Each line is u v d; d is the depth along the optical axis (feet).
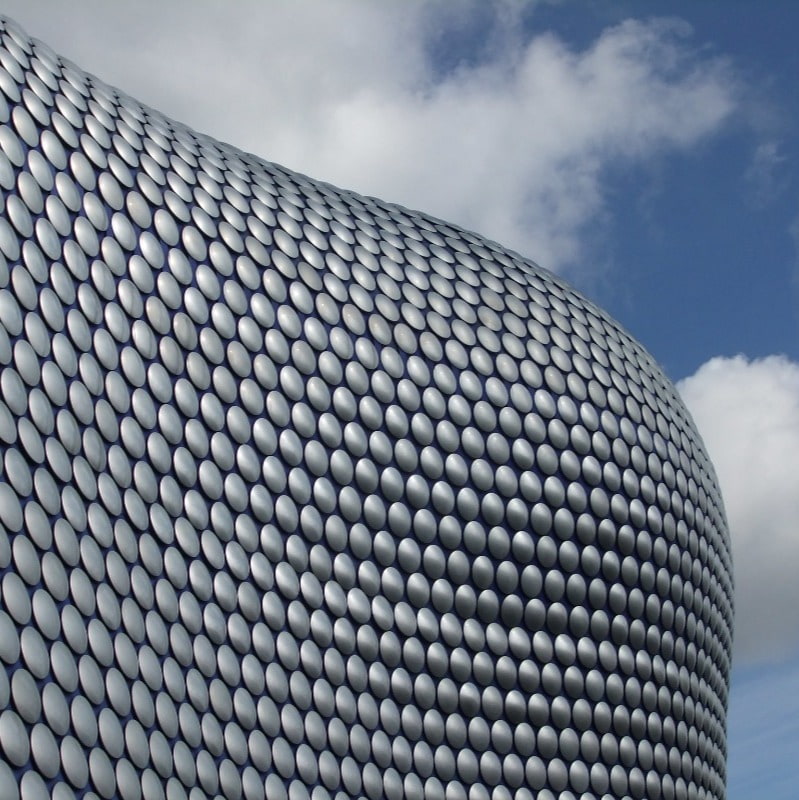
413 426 147.33
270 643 120.88
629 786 149.69
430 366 152.56
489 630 143.95
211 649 111.65
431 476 146.41
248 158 162.09
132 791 92.38
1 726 80.33
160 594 106.42
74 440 100.78
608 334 176.14
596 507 157.99
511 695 142.72
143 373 116.47
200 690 107.55
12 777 79.87
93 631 93.50
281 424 134.21
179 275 129.18
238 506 124.36
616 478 161.48
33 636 86.12
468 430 151.74
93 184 122.01
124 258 121.08
